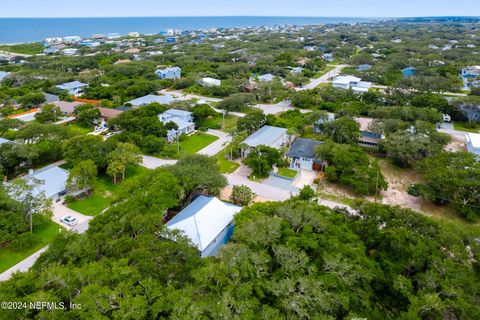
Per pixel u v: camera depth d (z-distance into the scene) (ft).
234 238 100.99
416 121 207.10
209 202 124.57
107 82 364.17
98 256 90.07
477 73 398.21
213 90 336.29
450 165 151.12
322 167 176.65
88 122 239.50
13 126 210.38
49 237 120.67
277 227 94.99
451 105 255.09
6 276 101.30
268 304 75.66
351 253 89.66
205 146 212.23
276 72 432.66
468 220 132.67
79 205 142.31
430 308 75.41
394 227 101.65
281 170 179.63
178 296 70.13
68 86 344.49
